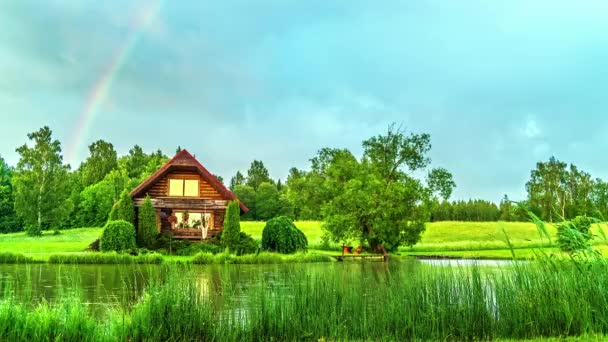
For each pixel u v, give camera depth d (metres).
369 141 49.75
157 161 95.44
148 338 8.24
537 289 9.36
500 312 9.27
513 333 9.02
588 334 8.66
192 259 28.06
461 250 44.50
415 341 8.66
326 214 42.88
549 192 70.69
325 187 46.62
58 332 7.89
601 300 9.12
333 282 9.91
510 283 9.66
